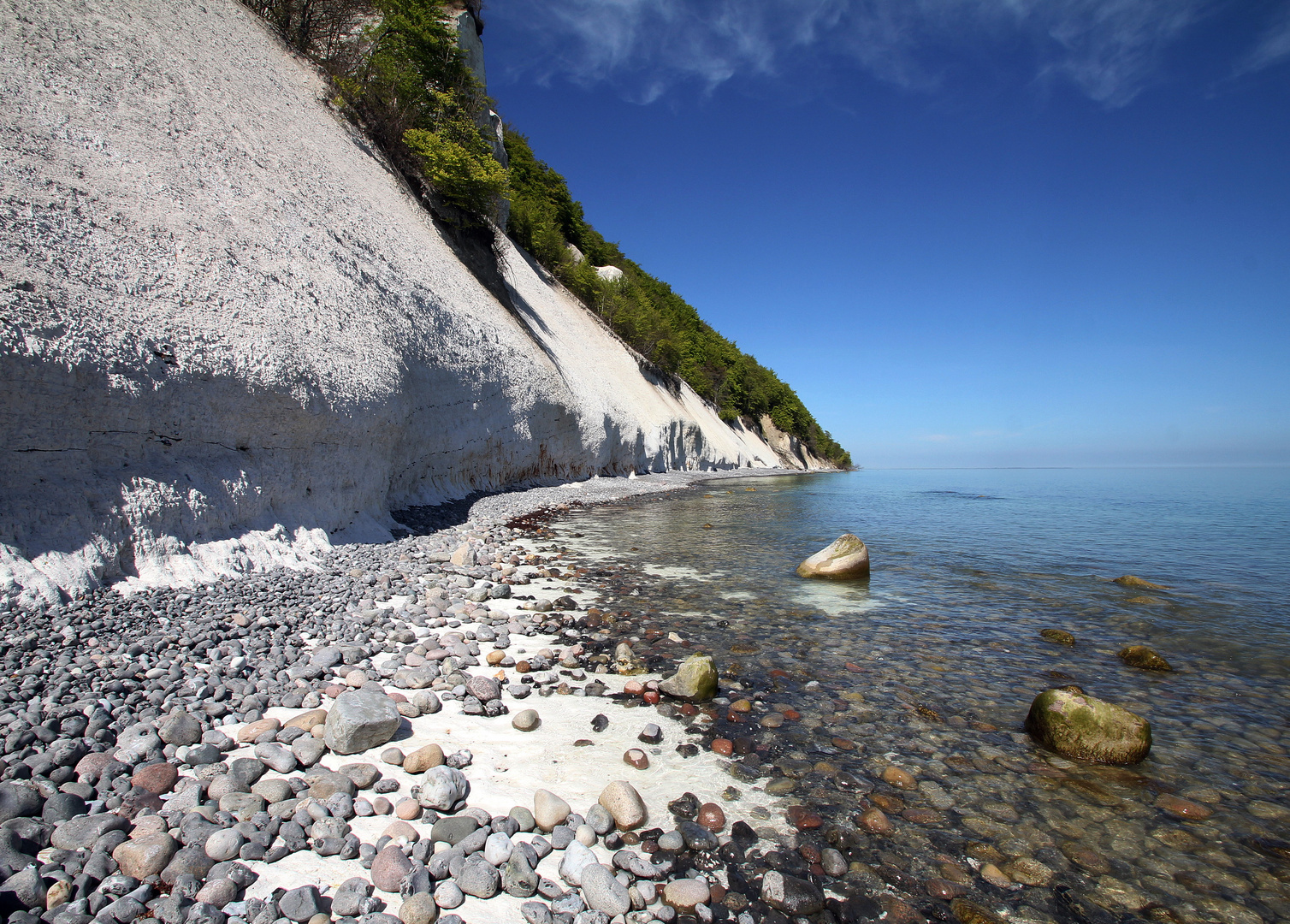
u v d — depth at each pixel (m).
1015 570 11.59
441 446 15.61
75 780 3.25
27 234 6.10
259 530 7.92
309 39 20.03
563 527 15.18
